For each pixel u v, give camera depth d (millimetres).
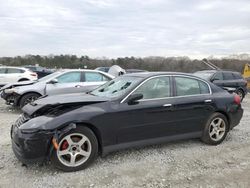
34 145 3932
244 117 8859
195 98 5363
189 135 5332
